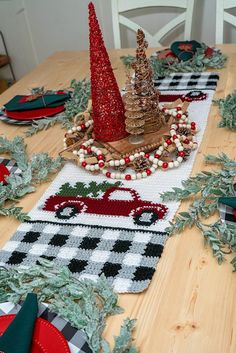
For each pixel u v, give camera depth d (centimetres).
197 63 145
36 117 127
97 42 96
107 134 105
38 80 160
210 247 75
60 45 267
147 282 69
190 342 60
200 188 87
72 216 88
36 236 83
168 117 113
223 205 83
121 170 98
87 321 63
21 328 61
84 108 125
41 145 117
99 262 75
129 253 76
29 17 260
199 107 123
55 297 68
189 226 80
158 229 81
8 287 72
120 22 192
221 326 62
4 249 81
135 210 87
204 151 103
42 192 97
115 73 155
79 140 109
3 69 289
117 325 64
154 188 93
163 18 233
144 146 102
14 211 90
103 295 67
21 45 275
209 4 220
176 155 101
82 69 165
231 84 134
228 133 109
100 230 83
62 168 105
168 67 147
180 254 75
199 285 69
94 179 99
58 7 250
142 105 102
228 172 89
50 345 60
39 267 73
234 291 67
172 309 65
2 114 134
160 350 60
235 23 176
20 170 106
